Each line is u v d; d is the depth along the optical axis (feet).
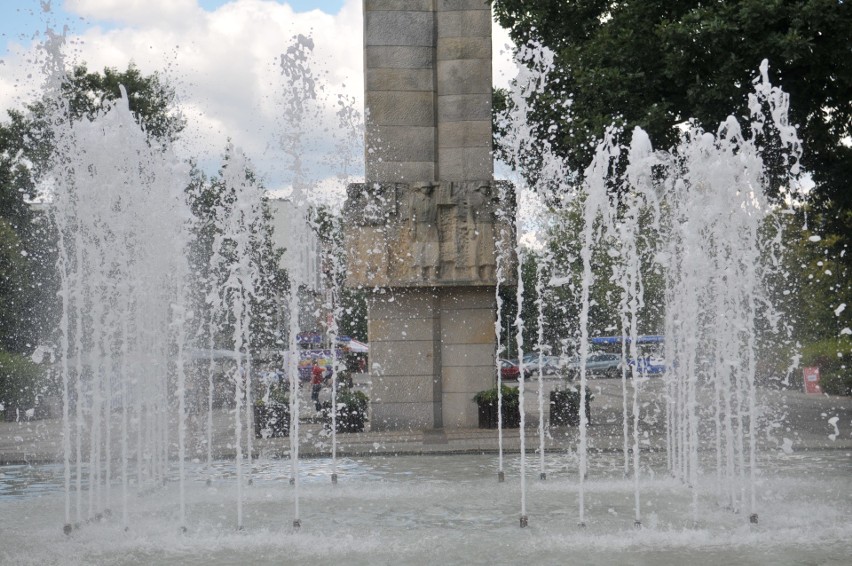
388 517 36.27
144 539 32.30
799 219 84.23
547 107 73.41
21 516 37.63
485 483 45.70
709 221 43.27
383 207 71.26
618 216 69.10
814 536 31.01
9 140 109.50
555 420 77.25
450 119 73.67
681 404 50.55
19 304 108.68
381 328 74.13
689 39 61.77
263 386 100.37
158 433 49.52
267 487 45.29
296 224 49.03
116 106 42.75
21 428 84.84
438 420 73.97
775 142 67.46
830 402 100.22
